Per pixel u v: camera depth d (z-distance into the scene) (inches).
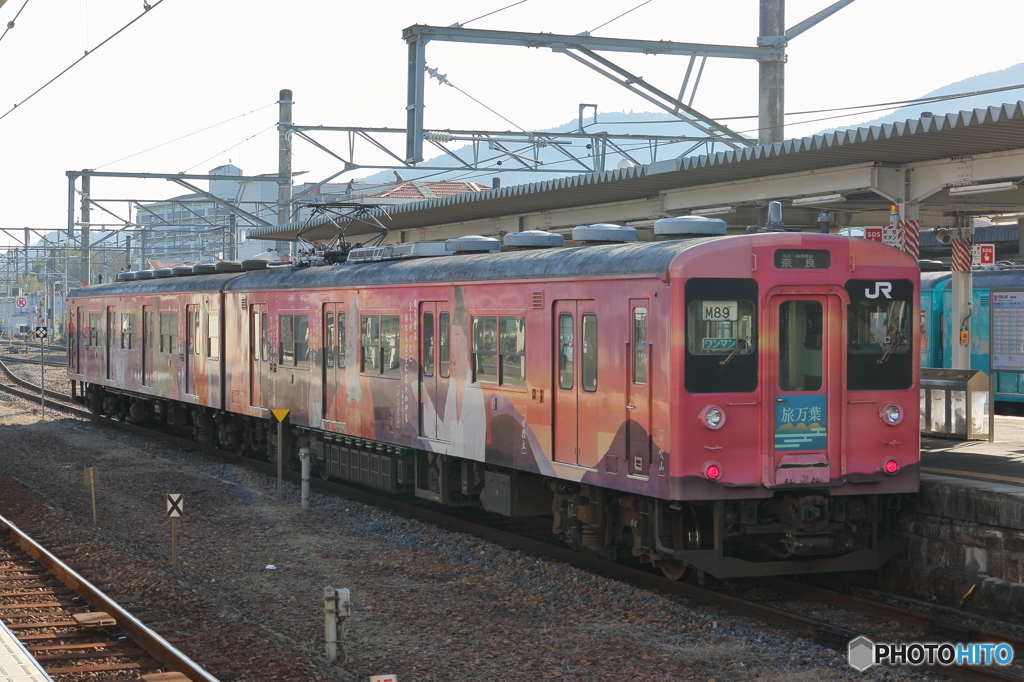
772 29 718.5
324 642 368.2
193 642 364.2
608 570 469.7
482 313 519.8
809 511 411.5
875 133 495.8
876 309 424.5
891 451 425.1
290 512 609.3
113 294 1048.8
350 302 645.3
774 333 409.4
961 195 604.1
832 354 417.7
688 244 409.1
